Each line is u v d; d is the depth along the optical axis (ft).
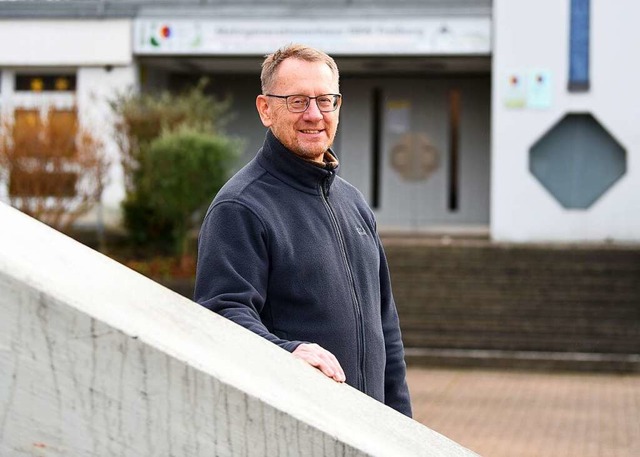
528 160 68.59
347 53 69.72
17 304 5.29
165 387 5.42
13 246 6.09
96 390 5.36
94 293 5.85
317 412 5.99
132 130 66.49
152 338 5.48
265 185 10.94
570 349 56.75
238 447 5.51
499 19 68.18
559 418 39.70
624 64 67.67
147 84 74.69
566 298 59.11
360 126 80.43
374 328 11.18
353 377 10.80
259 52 70.33
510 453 32.73
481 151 79.66
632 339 56.70
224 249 10.53
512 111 68.49
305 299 10.68
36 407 5.32
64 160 62.44
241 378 5.74
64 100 73.15
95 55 71.92
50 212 62.39
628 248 60.23
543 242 68.33
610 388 48.73
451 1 68.95
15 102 73.26
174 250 65.98
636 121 67.67
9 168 61.52
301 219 10.91
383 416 7.18
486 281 60.18
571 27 68.08
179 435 5.44
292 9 69.97
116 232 67.77
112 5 71.51
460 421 38.73
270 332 10.66
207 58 72.69
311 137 10.89
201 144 61.00
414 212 80.43
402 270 61.11
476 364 55.16
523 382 50.52
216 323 7.15
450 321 58.75
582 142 69.10
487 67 75.72
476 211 79.97
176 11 71.05
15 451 5.32
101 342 5.35
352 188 12.10
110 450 5.38
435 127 79.92
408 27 69.21
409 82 79.97
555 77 68.03
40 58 72.28
